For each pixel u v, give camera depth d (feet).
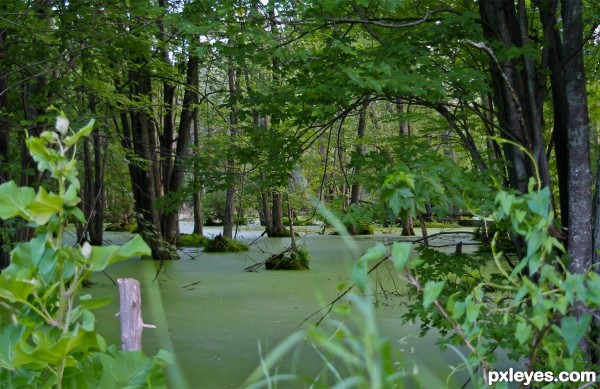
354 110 22.29
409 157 17.39
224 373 20.79
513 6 20.42
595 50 24.91
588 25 24.32
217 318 29.27
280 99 21.38
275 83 31.58
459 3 23.41
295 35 20.76
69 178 5.39
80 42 28.53
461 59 21.71
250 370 21.12
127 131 51.21
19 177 33.71
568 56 18.25
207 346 24.16
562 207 20.70
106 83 35.17
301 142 22.50
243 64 21.47
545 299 6.56
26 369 5.58
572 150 17.78
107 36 29.07
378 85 16.78
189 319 29.01
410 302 29.35
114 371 5.82
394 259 6.02
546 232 6.73
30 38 27.96
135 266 45.50
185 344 24.47
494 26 19.93
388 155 19.21
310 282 39.70
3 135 33.30
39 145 5.33
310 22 19.17
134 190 53.57
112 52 31.45
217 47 20.25
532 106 18.57
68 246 5.29
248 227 96.84
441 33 19.08
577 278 6.28
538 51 19.65
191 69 52.49
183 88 51.85
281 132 22.95
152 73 43.68
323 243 68.13
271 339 25.23
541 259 6.64
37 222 5.20
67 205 5.33
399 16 23.17
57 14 28.02
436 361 18.19
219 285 39.09
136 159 39.60
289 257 47.47
